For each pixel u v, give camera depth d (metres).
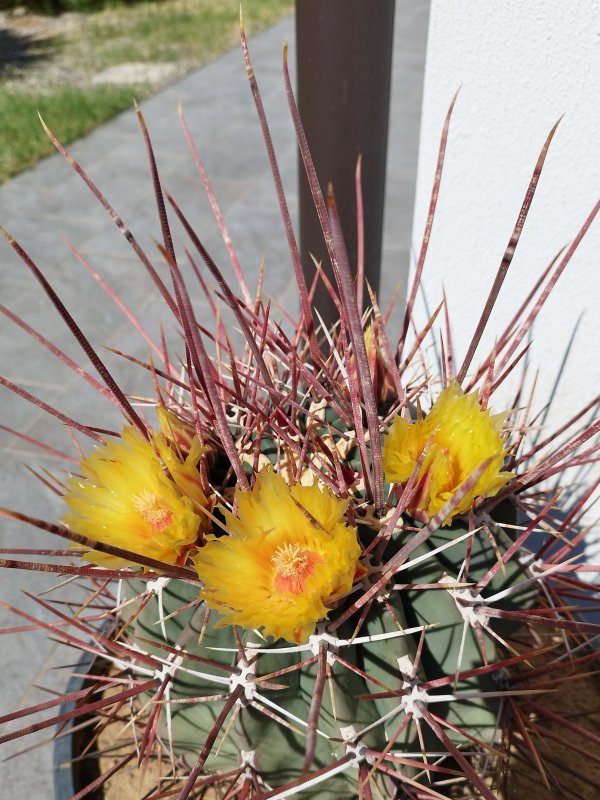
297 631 0.24
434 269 0.49
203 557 0.25
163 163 1.63
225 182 1.54
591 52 0.37
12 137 1.77
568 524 0.35
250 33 2.55
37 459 0.92
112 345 1.10
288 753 0.29
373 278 0.56
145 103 1.96
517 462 0.35
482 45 0.40
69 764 0.34
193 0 3.03
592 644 0.43
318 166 0.51
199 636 0.28
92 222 1.42
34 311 1.18
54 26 2.75
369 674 0.27
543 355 0.47
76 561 0.73
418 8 2.60
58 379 1.04
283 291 1.18
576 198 0.41
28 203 1.50
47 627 0.30
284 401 0.31
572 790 0.34
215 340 0.36
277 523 0.25
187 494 0.27
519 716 0.30
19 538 0.82
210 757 0.32
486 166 0.43
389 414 0.32
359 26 0.46
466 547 0.29
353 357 0.32
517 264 0.45
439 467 0.26
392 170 1.54
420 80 2.01
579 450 0.47
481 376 0.38
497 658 0.30
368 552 0.27
